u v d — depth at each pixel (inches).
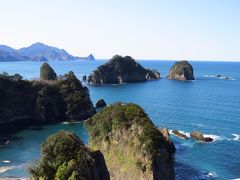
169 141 3868.1
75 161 1396.4
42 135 4913.9
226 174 3319.4
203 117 6003.9
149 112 6486.2
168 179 2743.6
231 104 7490.2
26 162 3631.9
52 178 1419.8
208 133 4867.1
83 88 6545.3
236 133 4869.6
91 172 1427.2
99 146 3154.5
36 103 5949.8
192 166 3508.9
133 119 2950.3
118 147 2945.4
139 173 2672.2
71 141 1491.1
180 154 3875.5
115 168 2898.6
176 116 6087.6
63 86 6279.5
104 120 3139.8
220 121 5674.2
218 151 4001.0
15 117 5782.5
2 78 5876.0
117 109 3112.7
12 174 3245.6
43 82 6338.6
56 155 1456.7
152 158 2635.3
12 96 5836.6
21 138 4729.3
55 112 6063.0
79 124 5679.1
